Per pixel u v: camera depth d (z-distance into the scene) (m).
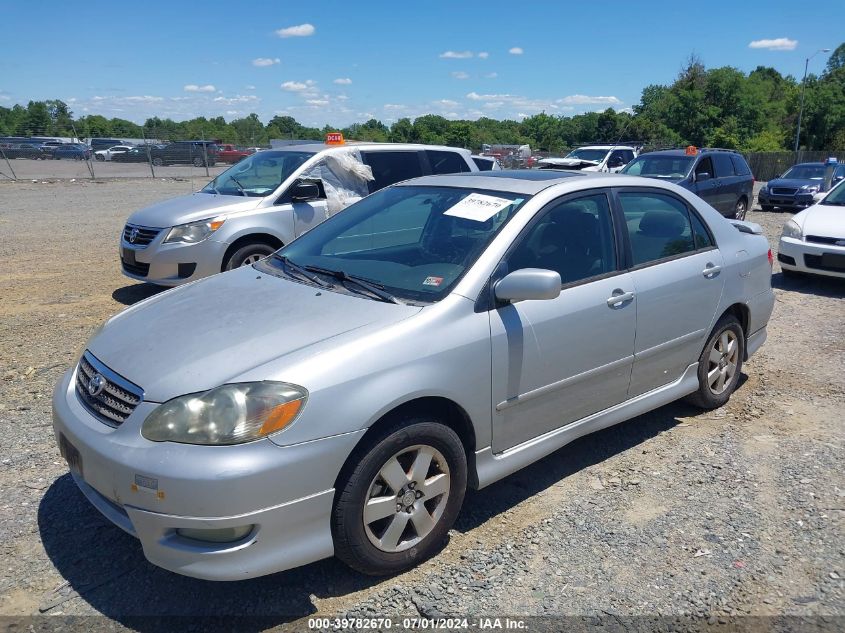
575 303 3.78
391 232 4.05
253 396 2.75
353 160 8.38
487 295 3.43
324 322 3.20
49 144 38.62
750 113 59.88
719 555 3.33
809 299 8.73
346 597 3.02
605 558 3.30
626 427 4.82
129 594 3.03
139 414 2.83
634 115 70.75
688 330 4.58
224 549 2.70
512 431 3.59
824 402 5.23
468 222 3.81
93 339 3.55
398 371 3.03
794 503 3.79
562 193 3.95
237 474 2.64
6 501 3.74
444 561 3.28
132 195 22.16
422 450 3.15
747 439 4.61
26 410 4.93
